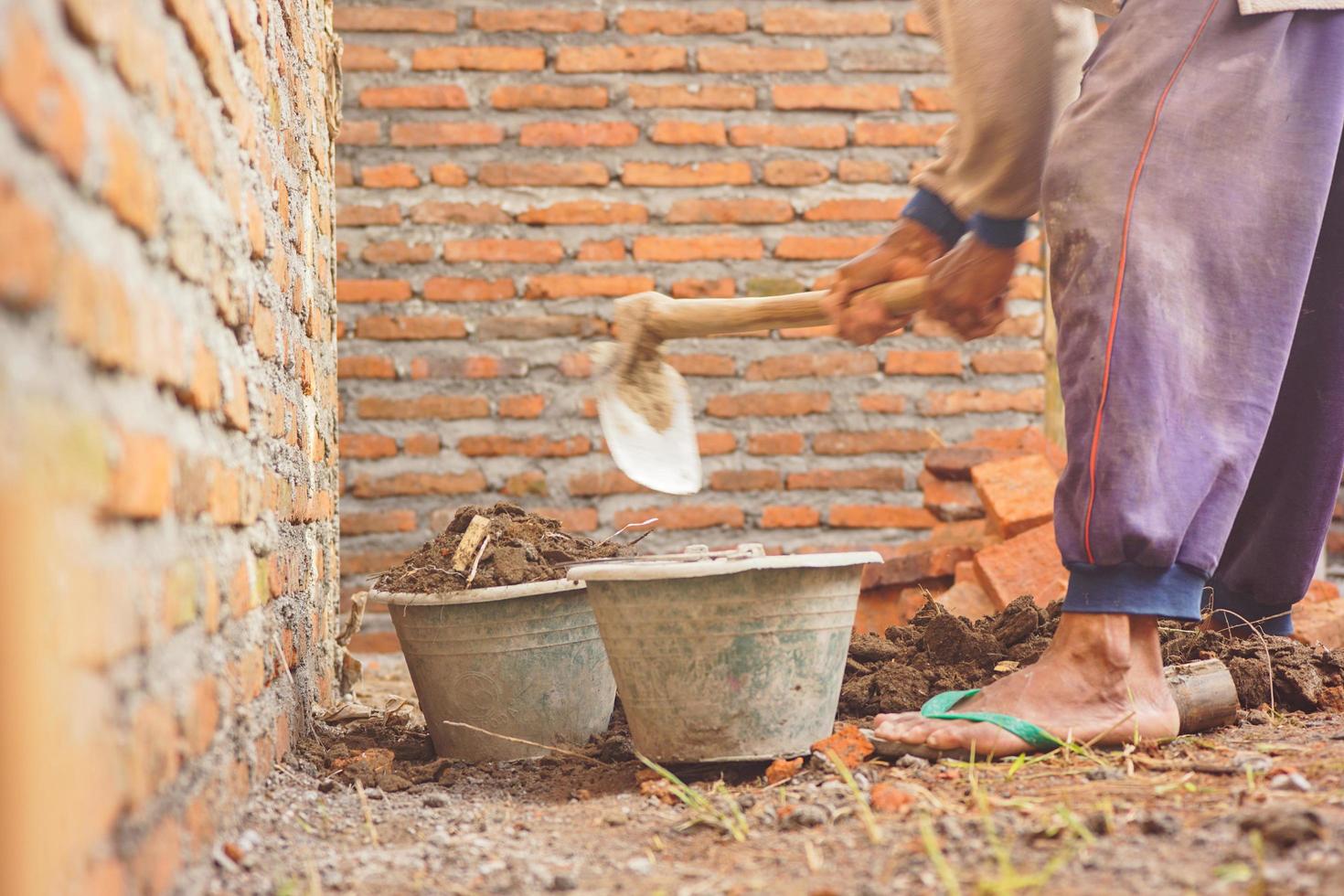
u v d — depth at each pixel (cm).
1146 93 183
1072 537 182
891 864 130
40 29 84
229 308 153
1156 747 176
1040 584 342
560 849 150
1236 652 223
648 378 229
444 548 224
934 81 483
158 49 117
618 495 470
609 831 159
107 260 99
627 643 181
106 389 98
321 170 289
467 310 469
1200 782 156
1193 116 181
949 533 404
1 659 73
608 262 473
